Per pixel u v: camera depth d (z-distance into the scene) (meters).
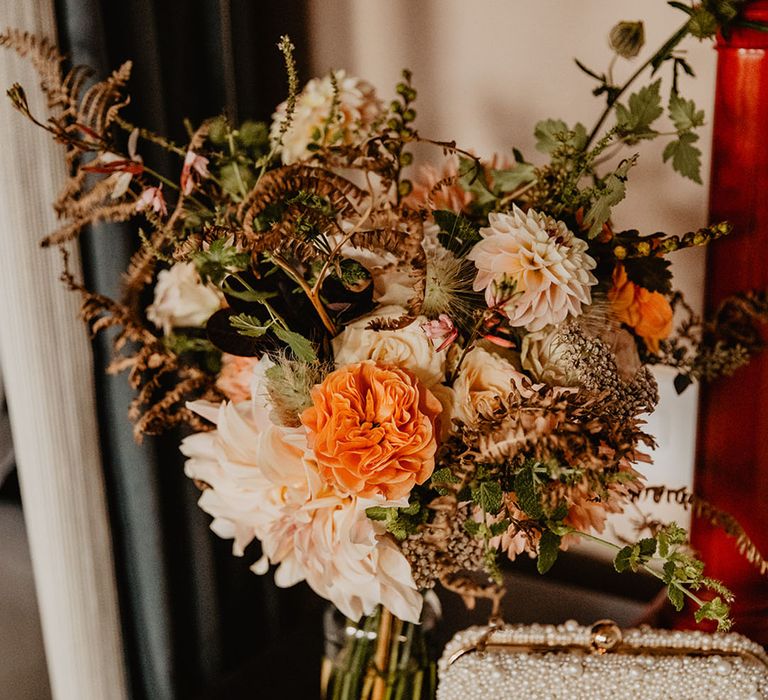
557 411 0.60
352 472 0.63
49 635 1.02
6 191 0.87
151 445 1.01
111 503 1.04
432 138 1.12
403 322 0.65
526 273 0.65
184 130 1.08
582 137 0.82
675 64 0.80
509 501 0.64
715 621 0.86
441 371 0.65
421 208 0.71
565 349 0.65
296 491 0.67
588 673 0.74
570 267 0.65
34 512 0.98
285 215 0.68
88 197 0.80
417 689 0.84
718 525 0.85
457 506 0.67
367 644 0.83
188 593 1.12
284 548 0.71
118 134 0.95
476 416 0.64
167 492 1.07
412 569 0.69
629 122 0.79
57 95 0.81
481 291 0.68
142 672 1.10
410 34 1.11
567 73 1.01
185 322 0.85
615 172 0.70
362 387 0.64
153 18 0.98
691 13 0.75
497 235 0.66
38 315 0.91
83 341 0.95
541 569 0.64
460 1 1.06
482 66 1.07
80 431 0.96
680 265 1.00
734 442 0.84
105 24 0.93
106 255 0.95
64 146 0.89
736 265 0.80
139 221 0.96
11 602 1.09
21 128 0.87
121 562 1.06
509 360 0.67
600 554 1.13
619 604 1.06
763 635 0.85
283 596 1.28
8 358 0.93
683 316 1.00
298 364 0.66
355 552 0.66
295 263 0.71
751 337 0.81
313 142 0.86
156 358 0.84
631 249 0.72
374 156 0.74
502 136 1.08
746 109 0.76
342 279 0.68
